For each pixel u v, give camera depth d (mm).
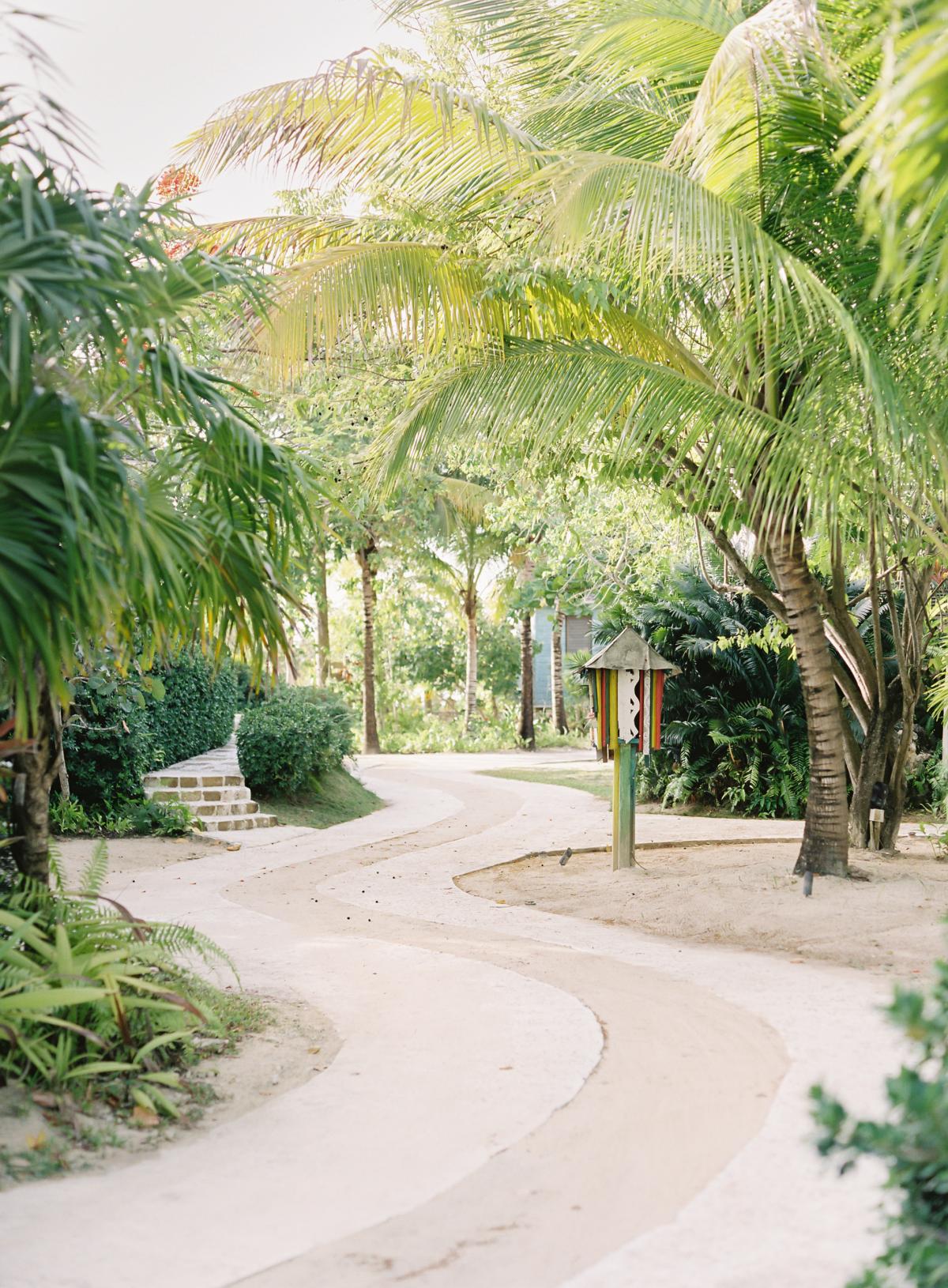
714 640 16938
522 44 8922
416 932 8680
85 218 4480
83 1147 4203
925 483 8242
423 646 38875
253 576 5805
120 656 6234
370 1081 5059
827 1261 3176
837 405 7684
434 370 9531
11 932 5336
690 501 10797
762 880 9828
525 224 8438
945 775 14469
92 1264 3242
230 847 13320
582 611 23750
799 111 7453
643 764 18625
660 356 9375
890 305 7074
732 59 6324
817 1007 6207
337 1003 6504
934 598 13930
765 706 16812
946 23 2314
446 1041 5668
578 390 8320
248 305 8008
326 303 8414
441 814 17328
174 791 15117
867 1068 5043
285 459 5766
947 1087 2547
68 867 11266
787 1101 4613
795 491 9156
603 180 6844
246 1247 3373
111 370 5223
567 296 8875
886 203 2781
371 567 32031
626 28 7852
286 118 8375
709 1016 6051
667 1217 3551
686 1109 4578
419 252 8664
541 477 11570
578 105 8852
